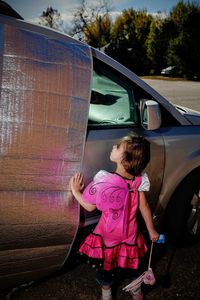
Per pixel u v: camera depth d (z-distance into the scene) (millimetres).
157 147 2404
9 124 1720
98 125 2221
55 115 1826
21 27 1867
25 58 1773
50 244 1959
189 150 2553
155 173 2453
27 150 1769
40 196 1833
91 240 1964
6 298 2137
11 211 1776
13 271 1959
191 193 2680
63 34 2031
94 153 2117
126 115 2361
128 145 1824
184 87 16766
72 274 2428
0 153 1712
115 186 1847
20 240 1855
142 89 2400
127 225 1940
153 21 31969
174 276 2469
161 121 2430
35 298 2186
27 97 1756
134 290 2078
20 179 1774
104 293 2092
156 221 2688
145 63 32438
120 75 2314
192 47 23703
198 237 2891
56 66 1851
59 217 1903
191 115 2723
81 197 1888
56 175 1861
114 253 1946
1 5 1849
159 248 2781
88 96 1919
